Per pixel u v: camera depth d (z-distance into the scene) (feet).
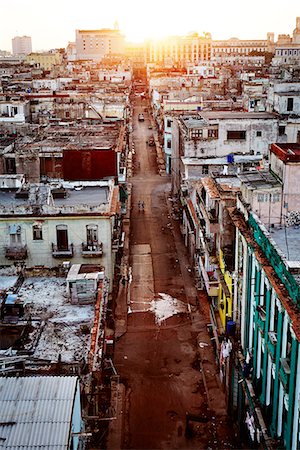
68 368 81.35
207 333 138.72
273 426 78.89
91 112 286.87
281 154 100.42
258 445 85.05
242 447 98.17
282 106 220.02
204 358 128.26
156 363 126.52
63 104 286.25
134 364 126.11
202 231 145.07
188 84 420.36
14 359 82.33
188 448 100.42
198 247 159.02
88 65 654.12
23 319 96.32
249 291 95.30
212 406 111.65
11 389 65.72
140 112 534.78
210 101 311.47
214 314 132.16
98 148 177.88
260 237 88.17
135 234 209.97
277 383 77.20
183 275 172.76
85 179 172.45
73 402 63.93
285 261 75.41
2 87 349.82
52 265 128.98
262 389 85.61
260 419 83.20
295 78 269.03
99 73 541.75
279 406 76.59
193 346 133.39
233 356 104.73
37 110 289.12
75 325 96.27
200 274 157.17
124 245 195.21
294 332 65.51
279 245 90.02
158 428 105.70
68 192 148.87
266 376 83.41
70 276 103.86
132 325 142.82
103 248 130.21
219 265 123.65
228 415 108.99
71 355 87.04
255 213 98.63
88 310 101.60
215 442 101.71
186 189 183.73
